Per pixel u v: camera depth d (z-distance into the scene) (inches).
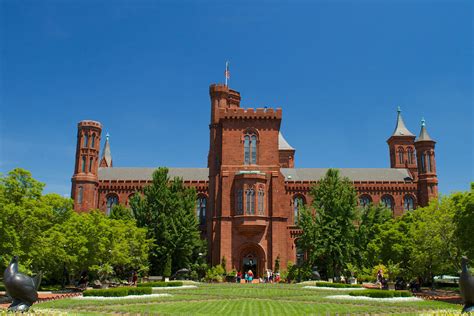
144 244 2294.5
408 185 3297.2
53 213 1610.5
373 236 2519.7
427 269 1872.5
